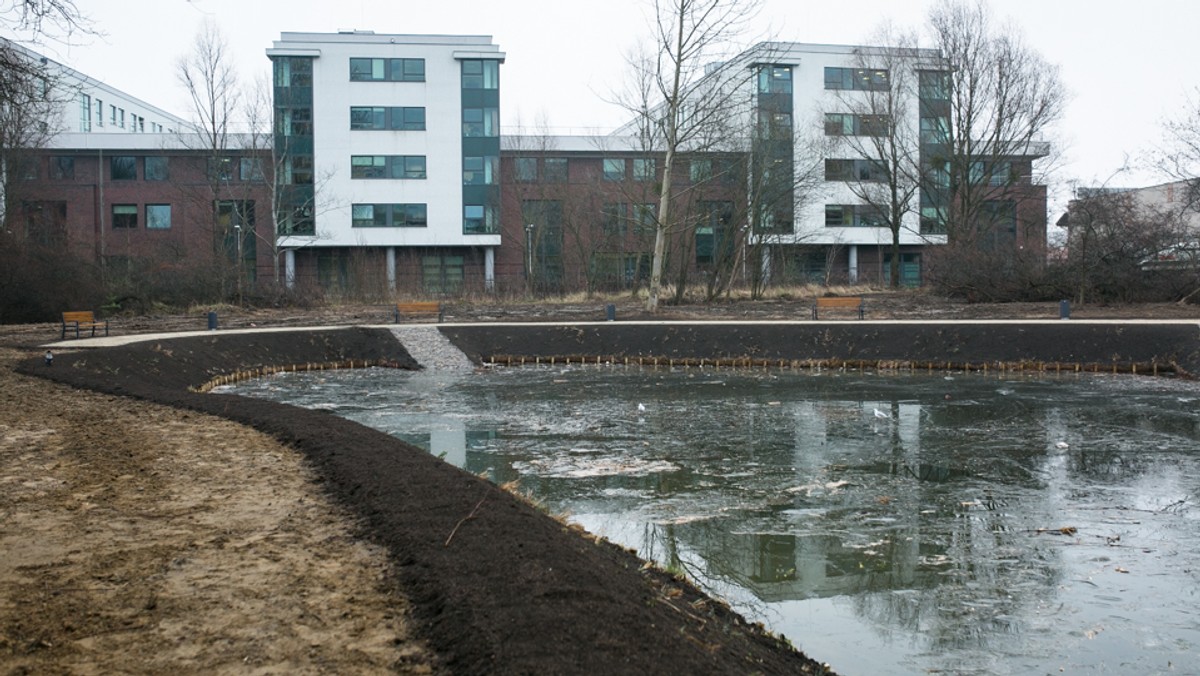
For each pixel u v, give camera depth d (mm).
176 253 44688
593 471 13656
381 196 54469
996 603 8359
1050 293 37750
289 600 6180
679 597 7492
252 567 6867
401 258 56062
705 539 10273
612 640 5418
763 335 30203
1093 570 9203
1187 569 9195
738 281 47719
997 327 28781
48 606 6016
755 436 16438
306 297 41375
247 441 12180
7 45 13914
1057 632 7691
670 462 14297
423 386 23859
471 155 55031
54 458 10867
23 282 34438
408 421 18094
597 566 6938
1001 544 10086
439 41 54375
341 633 5637
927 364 27750
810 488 12617
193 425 13445
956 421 17891
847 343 29297
